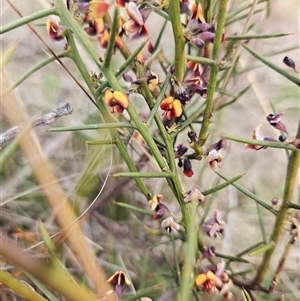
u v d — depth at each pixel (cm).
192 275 18
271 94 36
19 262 9
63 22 15
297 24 34
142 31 15
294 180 18
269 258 21
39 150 14
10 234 23
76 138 29
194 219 17
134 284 25
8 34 32
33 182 26
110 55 14
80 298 10
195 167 30
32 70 16
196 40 16
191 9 17
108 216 28
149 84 18
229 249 26
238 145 34
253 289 22
